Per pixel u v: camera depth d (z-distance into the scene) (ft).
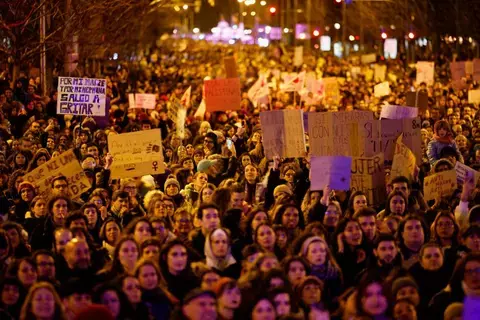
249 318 30.55
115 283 31.96
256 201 51.03
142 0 131.64
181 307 30.66
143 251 35.68
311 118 54.39
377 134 53.57
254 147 71.05
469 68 133.59
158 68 190.70
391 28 282.97
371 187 51.57
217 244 36.42
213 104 90.99
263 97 109.40
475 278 34.04
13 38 98.32
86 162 57.21
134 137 55.26
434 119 93.81
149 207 44.98
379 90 121.29
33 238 42.34
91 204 43.93
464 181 46.85
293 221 41.34
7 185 54.39
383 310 31.78
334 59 248.52
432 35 248.11
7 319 31.99
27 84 102.99
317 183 44.34
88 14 108.68
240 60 248.32
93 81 70.18
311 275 34.42
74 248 34.27
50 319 30.04
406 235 39.81
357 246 38.63
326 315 32.58
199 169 57.62
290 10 384.47
